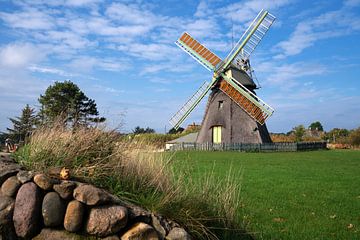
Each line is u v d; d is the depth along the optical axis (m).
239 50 48.16
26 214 5.26
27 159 6.34
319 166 27.53
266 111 45.88
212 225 6.93
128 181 6.74
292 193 15.01
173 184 7.23
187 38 48.62
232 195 8.40
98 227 5.26
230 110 48.94
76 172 6.17
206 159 32.31
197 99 48.81
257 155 39.97
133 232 5.32
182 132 69.44
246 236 7.43
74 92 30.20
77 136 6.81
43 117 7.78
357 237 9.07
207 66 48.12
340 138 75.00
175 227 5.88
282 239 8.67
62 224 5.39
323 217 11.06
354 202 13.38
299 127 76.50
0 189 5.57
